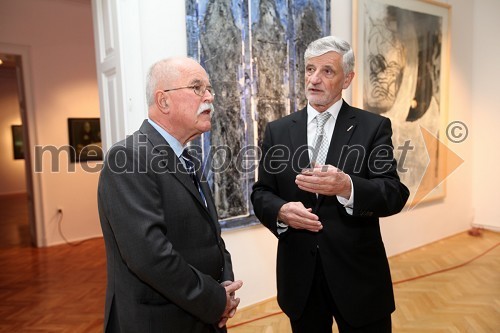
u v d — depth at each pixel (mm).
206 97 1228
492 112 4711
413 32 3973
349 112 1530
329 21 3229
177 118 1212
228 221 2820
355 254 1441
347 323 1470
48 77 4898
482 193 4895
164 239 1069
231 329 2641
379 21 3646
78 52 5121
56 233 5047
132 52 2322
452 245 4402
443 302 2932
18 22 4645
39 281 3693
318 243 1465
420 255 4090
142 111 2381
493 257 3955
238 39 2738
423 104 4164
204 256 1227
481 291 3125
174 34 2521
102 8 2484
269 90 2928
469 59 4738
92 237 5324
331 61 1435
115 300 1209
